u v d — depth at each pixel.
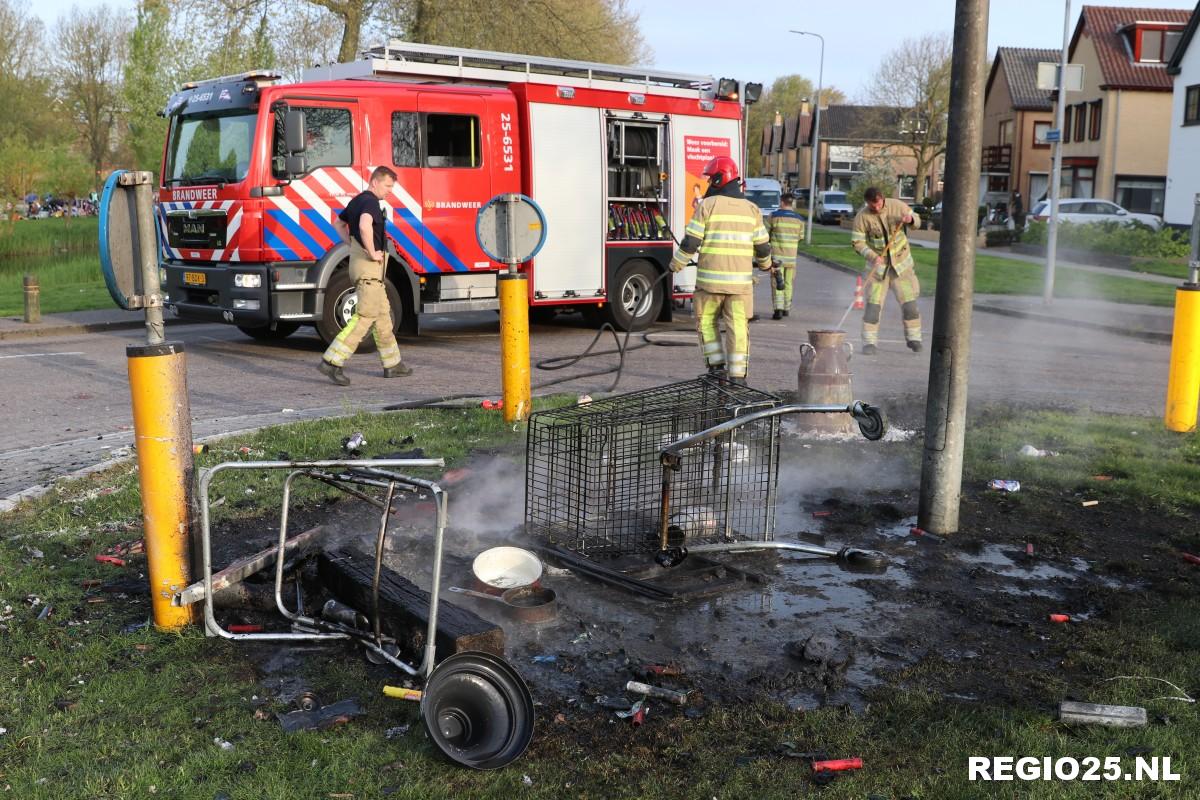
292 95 11.59
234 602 4.39
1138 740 3.44
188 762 3.27
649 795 3.13
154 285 4.16
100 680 3.81
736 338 8.65
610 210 14.14
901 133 64.50
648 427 5.42
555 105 13.41
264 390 9.88
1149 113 45.88
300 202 11.75
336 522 5.62
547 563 5.05
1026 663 4.09
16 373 11.07
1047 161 56.00
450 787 3.16
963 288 5.45
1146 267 27.17
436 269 12.73
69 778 3.18
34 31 54.25
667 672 3.92
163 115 12.86
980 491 6.46
